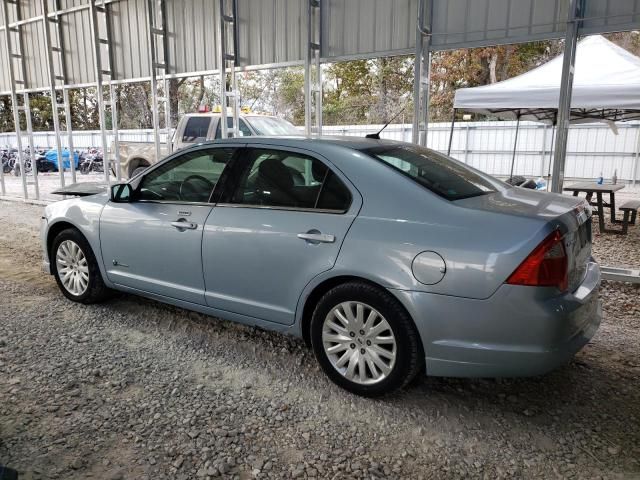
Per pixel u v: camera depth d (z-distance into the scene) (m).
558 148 5.24
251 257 3.36
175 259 3.78
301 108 23.92
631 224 8.90
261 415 2.87
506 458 2.52
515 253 2.55
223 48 7.55
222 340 3.89
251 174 3.52
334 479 2.36
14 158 18.30
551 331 2.54
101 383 3.20
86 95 27.70
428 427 2.78
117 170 9.68
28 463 2.43
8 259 6.36
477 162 15.90
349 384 3.08
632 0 4.81
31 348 3.69
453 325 2.68
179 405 2.96
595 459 2.51
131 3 8.73
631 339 3.90
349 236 2.98
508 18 5.48
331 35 6.77
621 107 7.16
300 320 3.25
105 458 2.47
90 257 4.42
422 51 6.03
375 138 3.74
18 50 10.92
